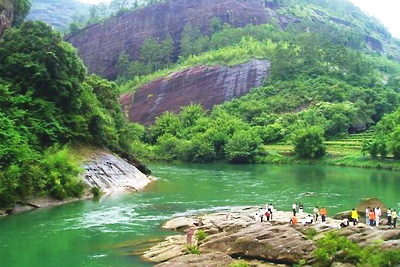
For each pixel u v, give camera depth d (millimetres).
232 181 72750
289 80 162500
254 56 175125
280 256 25500
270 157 111562
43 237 33344
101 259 27750
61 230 35656
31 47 57781
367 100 136750
